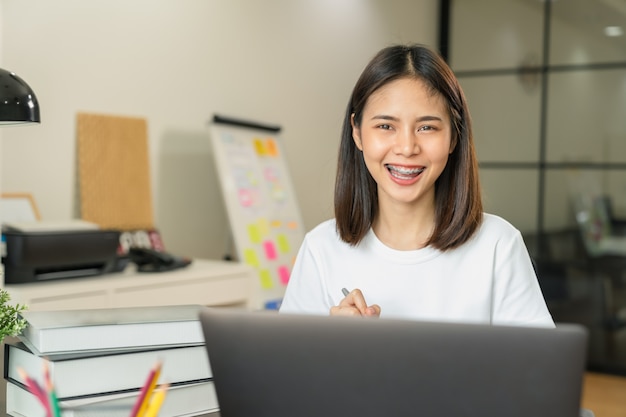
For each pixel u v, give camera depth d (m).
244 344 0.75
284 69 4.33
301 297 1.40
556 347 0.67
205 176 3.85
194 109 3.76
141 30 3.46
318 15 4.57
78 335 1.03
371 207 1.35
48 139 3.07
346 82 4.84
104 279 2.64
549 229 5.10
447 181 1.31
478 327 0.69
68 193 3.17
